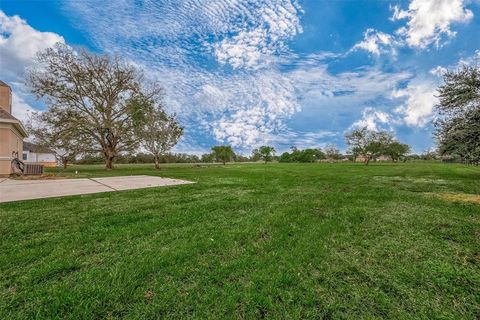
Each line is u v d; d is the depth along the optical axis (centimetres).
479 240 337
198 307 183
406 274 241
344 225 407
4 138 1314
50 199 615
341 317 177
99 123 2294
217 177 1348
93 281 217
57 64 2122
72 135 2169
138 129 2481
